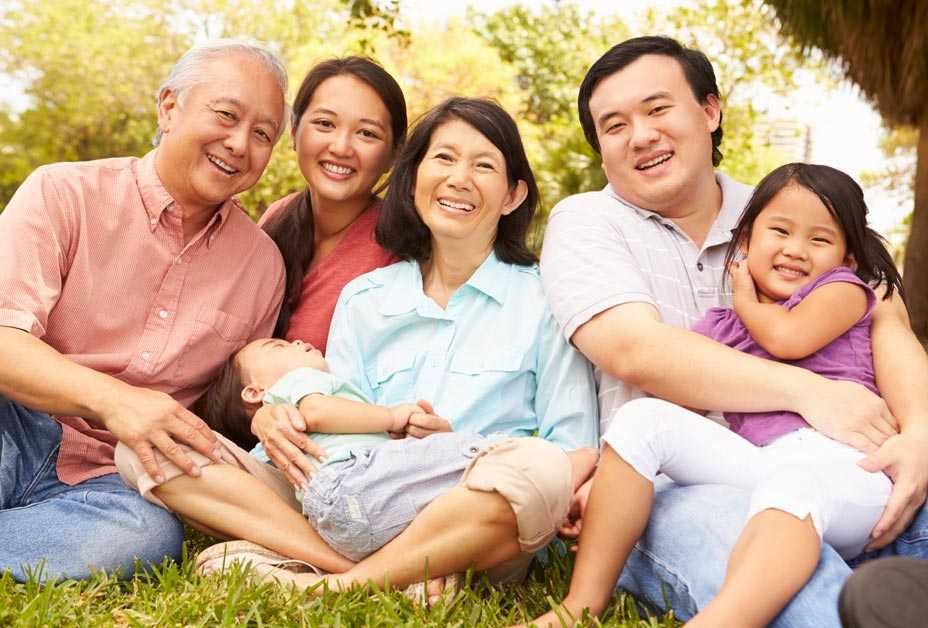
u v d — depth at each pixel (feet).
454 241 9.78
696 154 9.54
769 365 8.05
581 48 65.98
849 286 8.23
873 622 4.73
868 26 26.43
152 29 57.52
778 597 6.26
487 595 7.99
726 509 7.22
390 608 7.10
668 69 9.51
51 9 56.34
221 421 9.78
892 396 8.09
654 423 7.59
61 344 9.20
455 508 7.55
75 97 55.72
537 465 7.45
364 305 10.15
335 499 7.80
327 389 8.80
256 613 6.96
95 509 8.20
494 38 71.56
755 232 8.78
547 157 44.62
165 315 9.49
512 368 9.43
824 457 7.48
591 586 7.31
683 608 7.41
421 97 53.47
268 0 58.54
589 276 9.03
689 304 9.57
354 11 28.66
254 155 9.63
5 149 56.24
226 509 8.17
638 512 7.43
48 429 8.84
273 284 10.49
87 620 6.98
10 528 8.11
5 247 8.71
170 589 7.66
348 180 10.97
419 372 9.76
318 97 10.94
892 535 7.45
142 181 9.44
